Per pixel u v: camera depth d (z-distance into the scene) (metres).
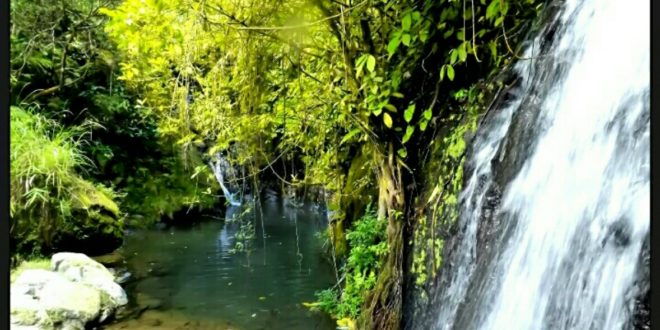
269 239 7.61
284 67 3.73
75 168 8.21
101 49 8.52
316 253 6.59
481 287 2.37
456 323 2.48
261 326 4.21
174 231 8.70
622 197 1.69
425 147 3.28
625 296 1.54
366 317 3.42
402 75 3.22
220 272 5.85
